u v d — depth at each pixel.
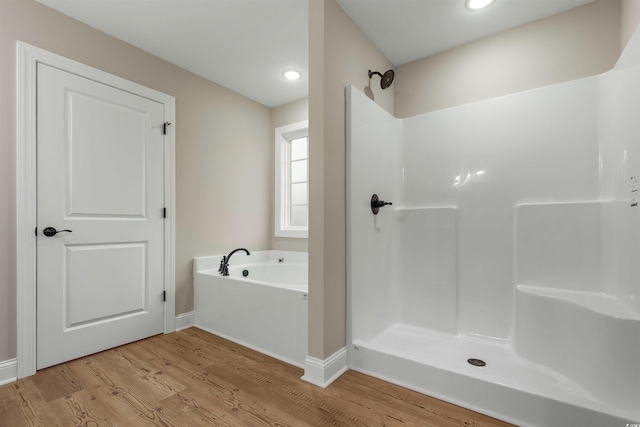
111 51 2.14
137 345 2.18
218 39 2.21
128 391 1.57
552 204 1.79
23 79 1.74
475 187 2.07
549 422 1.26
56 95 1.87
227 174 2.96
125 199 2.20
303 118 3.21
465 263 2.08
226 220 2.94
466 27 2.03
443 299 2.13
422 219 2.26
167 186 2.46
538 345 1.65
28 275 1.74
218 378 1.71
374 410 1.41
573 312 1.46
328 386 1.62
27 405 1.45
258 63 2.53
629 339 1.20
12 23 1.71
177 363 1.90
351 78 1.92
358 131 1.91
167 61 2.49
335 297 1.74
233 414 1.38
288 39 2.21
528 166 1.89
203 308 2.54
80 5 1.84
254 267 2.97
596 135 1.70
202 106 2.75
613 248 1.57
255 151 3.26
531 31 1.98
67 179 1.92
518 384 1.36
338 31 1.80
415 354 1.74
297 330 1.89
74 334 1.93
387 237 2.24
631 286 1.39
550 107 1.84
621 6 1.71
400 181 2.39
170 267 2.46
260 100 3.27
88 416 1.36
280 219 3.35
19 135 1.72
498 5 1.83
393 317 2.29
